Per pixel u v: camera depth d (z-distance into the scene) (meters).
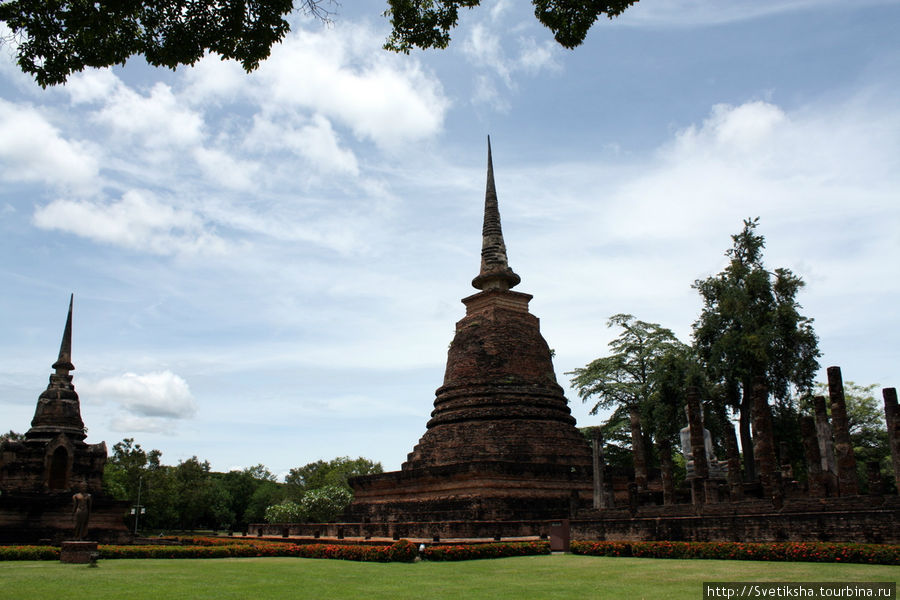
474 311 50.75
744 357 43.19
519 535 37.81
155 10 15.16
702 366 45.75
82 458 47.88
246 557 32.84
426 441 47.34
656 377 49.06
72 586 19.31
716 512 29.98
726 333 44.38
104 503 46.03
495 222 51.88
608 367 59.06
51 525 44.19
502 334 48.31
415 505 43.75
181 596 16.92
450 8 17.00
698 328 46.75
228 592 17.70
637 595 16.28
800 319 43.44
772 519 26.38
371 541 37.00
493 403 45.84
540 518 41.00
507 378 46.91
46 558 32.66
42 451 47.16
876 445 65.81
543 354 49.62
